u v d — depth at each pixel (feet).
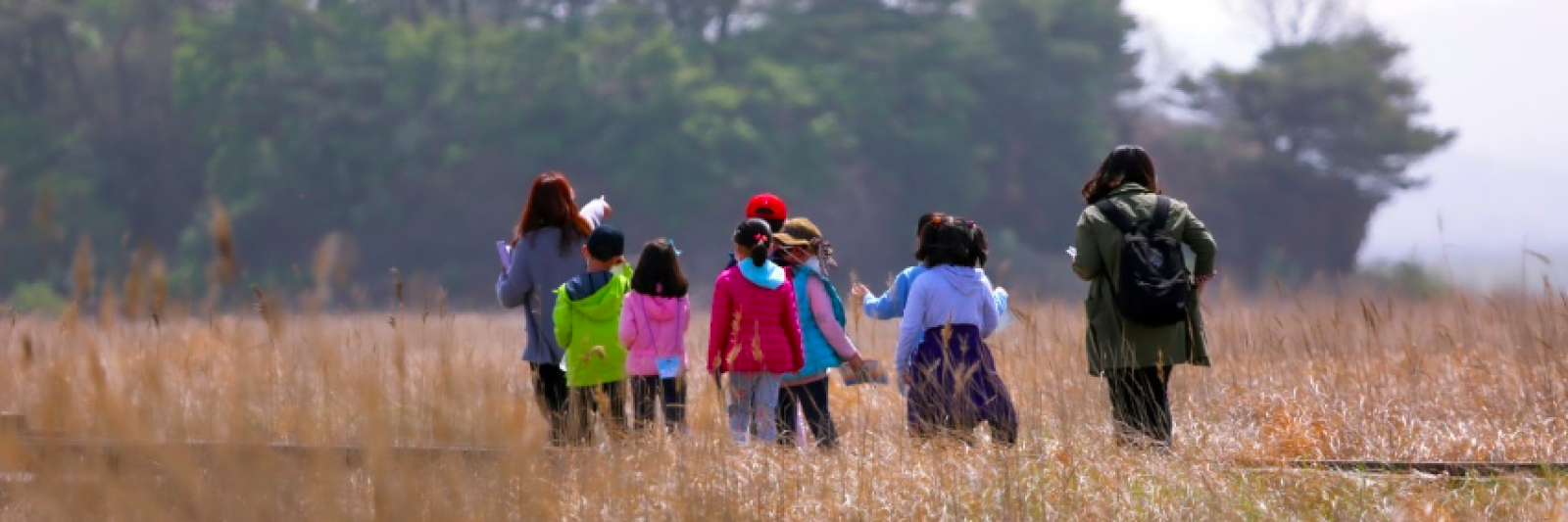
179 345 47.75
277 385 48.26
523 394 59.21
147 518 43.60
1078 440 67.31
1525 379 81.56
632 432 63.52
